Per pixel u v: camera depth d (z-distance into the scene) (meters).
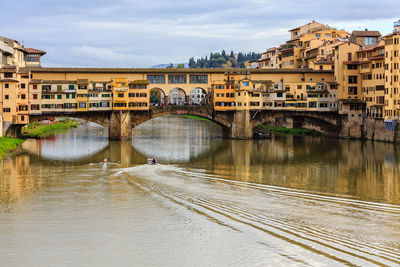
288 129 161.38
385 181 76.00
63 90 127.56
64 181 74.62
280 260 42.28
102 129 178.75
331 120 141.88
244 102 136.62
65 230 50.69
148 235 48.94
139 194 65.50
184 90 141.50
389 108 122.44
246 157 101.50
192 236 48.34
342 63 139.75
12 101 121.06
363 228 50.19
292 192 67.19
